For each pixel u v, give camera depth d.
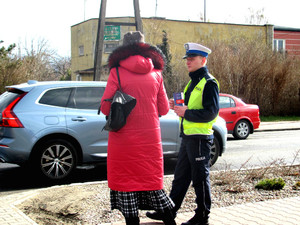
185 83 23.88
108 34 20.72
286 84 26.12
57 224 4.80
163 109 4.11
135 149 3.79
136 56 3.87
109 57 3.96
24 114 7.14
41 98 7.38
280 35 39.41
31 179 7.69
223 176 6.60
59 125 7.32
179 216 4.83
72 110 7.54
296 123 21.67
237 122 14.74
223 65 23.94
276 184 6.07
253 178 6.79
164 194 3.96
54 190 6.21
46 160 7.27
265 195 5.73
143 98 3.87
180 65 24.38
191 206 5.25
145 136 3.84
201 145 4.36
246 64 24.39
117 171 3.82
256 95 25.38
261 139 14.77
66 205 5.36
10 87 7.59
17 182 7.44
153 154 3.86
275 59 25.36
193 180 4.40
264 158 9.99
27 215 5.12
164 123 8.05
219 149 8.60
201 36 34.72
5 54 19.80
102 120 7.70
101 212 5.09
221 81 23.91
